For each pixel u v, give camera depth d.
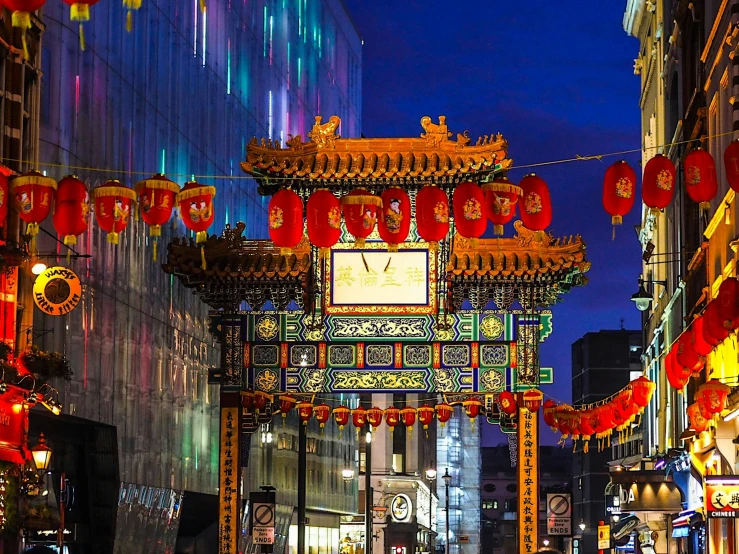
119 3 39.91
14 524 27.33
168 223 45.03
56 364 28.89
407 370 30.59
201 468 49.19
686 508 50.03
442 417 31.44
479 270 30.09
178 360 45.94
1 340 28.47
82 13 14.05
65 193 22.39
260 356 30.83
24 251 29.00
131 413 40.00
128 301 40.06
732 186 21.81
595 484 123.00
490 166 29.55
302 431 42.38
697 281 45.62
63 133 35.00
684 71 48.56
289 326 30.84
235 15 56.41
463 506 146.75
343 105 85.56
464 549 143.88
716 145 39.91
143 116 42.25
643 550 62.31
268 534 33.56
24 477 27.72
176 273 31.22
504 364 30.55
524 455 30.27
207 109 51.09
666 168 22.30
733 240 35.03
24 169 31.84
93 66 37.44
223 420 30.73
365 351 30.66
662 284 55.19
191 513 49.75
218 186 52.66
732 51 35.56
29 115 32.41
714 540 42.53
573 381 133.75
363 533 84.69
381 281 30.70
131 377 40.19
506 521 178.75
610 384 124.38
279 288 30.97
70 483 34.31
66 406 34.41
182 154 47.00
